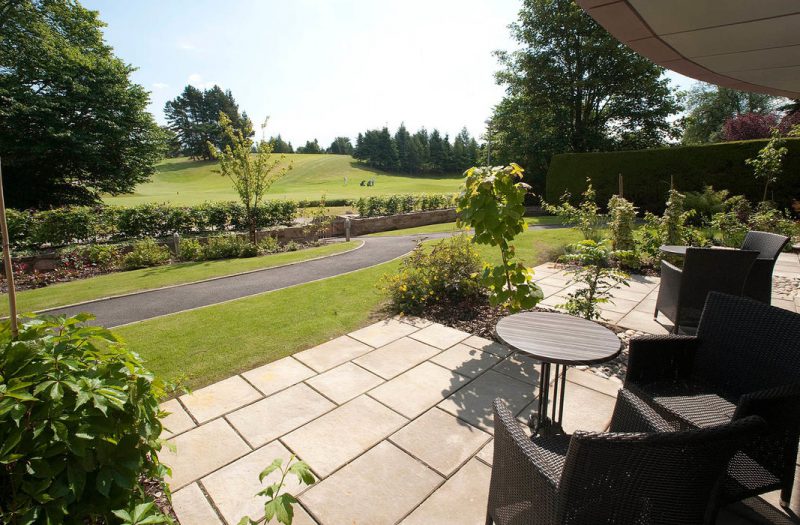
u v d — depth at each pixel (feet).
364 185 153.38
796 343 6.40
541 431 7.82
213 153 38.88
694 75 15.33
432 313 15.35
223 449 7.83
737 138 73.10
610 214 24.66
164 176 178.09
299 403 9.39
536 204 71.97
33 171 54.54
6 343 4.72
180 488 6.84
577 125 67.92
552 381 10.26
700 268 11.54
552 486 4.08
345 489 6.78
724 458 3.96
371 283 20.45
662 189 49.93
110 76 58.08
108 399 4.48
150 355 12.09
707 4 9.04
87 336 5.28
